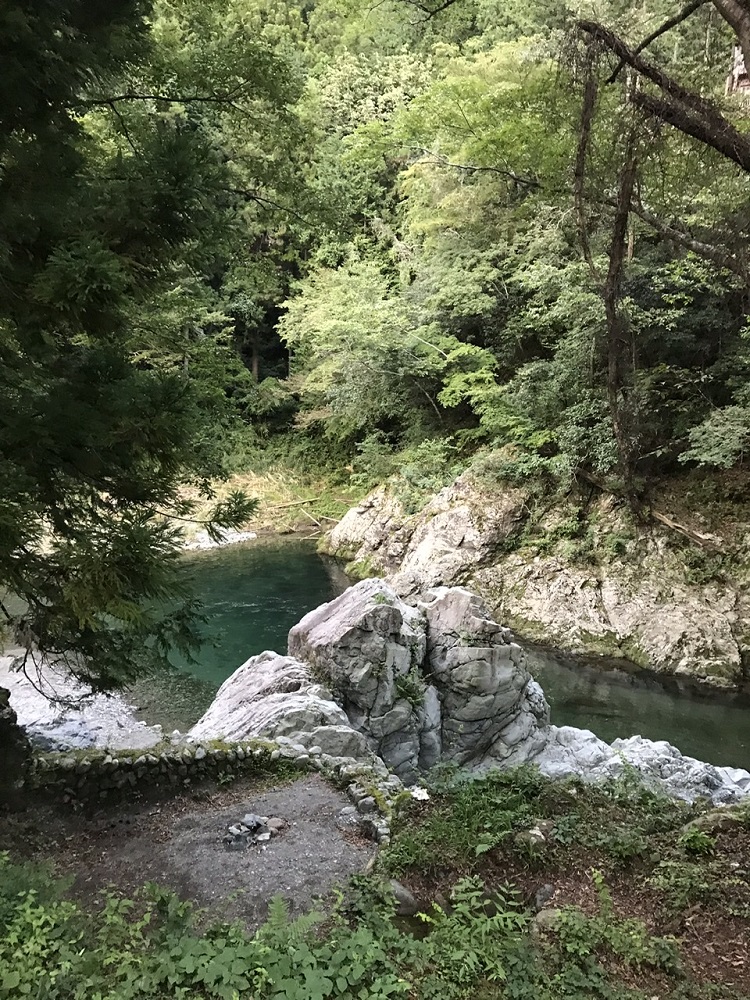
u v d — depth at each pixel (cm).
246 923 437
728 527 1423
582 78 580
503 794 552
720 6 444
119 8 540
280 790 631
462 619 956
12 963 329
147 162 498
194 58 705
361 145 1425
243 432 2750
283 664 937
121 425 427
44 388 471
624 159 572
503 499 1714
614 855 472
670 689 1234
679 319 1347
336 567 2047
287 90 736
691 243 582
